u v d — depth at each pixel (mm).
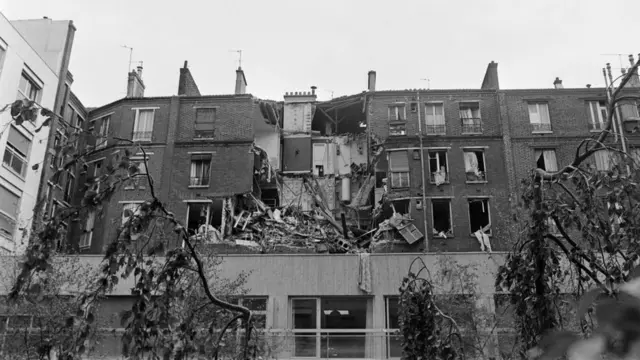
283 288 25859
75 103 38750
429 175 36156
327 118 43719
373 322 25172
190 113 38312
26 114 8734
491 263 25047
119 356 21422
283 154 40969
